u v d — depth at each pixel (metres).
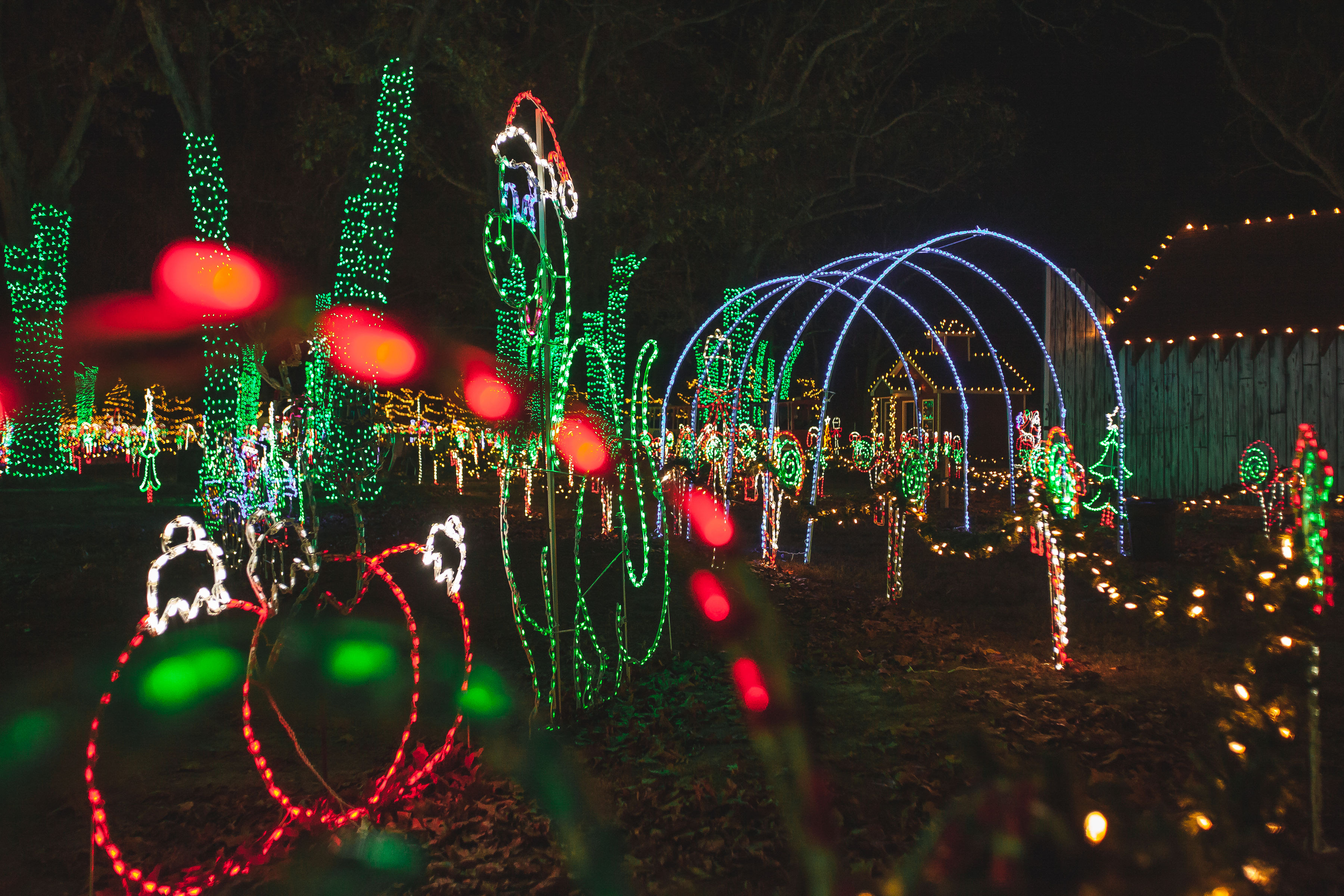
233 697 6.65
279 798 4.40
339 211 27.97
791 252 32.03
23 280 27.45
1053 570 7.53
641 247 27.62
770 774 4.76
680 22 25.45
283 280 29.34
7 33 26.56
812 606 10.00
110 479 28.72
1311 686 4.04
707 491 14.70
